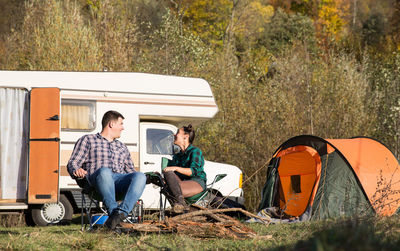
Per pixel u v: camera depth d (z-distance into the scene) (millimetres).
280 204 9398
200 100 10602
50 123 8953
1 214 9391
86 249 4605
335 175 8609
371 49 25234
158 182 6422
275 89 14836
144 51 17469
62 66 14656
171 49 16984
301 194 9086
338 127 14469
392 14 34656
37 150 8906
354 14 40500
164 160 7156
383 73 16641
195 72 16297
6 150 8984
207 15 31266
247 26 33688
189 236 5141
